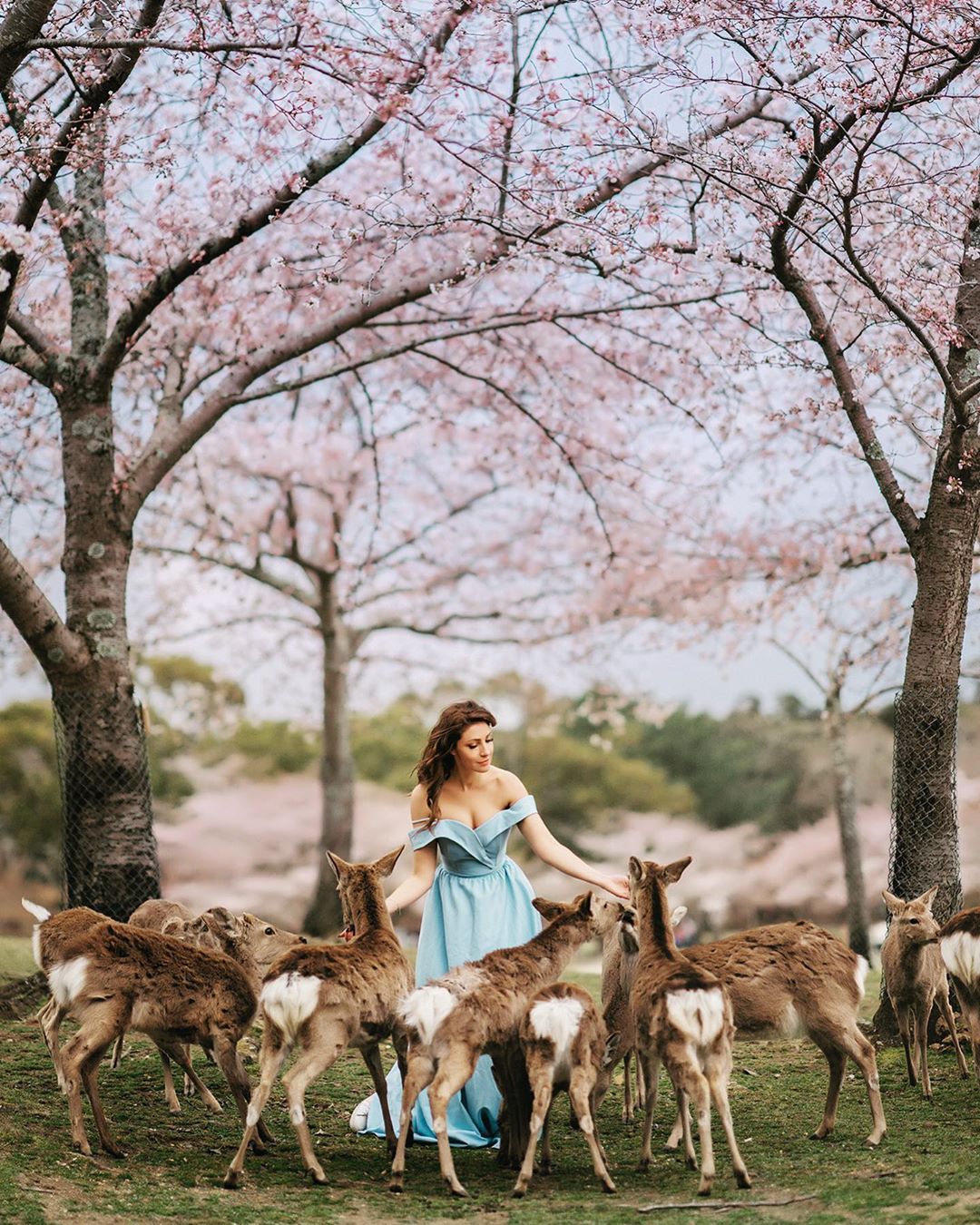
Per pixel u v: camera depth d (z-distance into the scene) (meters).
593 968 20.16
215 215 11.23
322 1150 6.30
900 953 7.10
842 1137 6.25
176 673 29.72
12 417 11.34
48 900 28.00
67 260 10.27
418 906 29.47
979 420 8.56
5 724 28.88
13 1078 7.27
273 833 30.42
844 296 10.39
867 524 15.27
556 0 9.12
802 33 8.55
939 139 9.45
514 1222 5.00
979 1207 4.75
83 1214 5.06
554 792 32.31
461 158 8.81
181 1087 7.36
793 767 31.22
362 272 12.06
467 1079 5.53
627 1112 6.82
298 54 8.19
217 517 18.06
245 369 10.40
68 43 7.86
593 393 14.49
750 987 6.05
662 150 8.90
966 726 26.59
